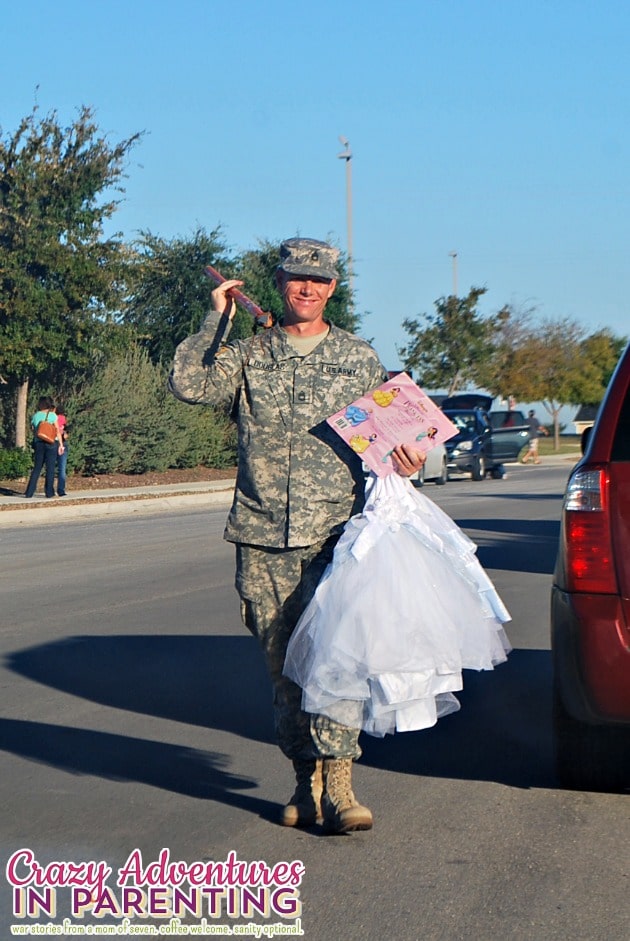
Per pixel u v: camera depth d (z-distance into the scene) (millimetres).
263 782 6391
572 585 5605
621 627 5508
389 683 5043
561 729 6074
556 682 5953
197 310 42781
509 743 7184
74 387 34719
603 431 5645
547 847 5387
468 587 5355
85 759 6848
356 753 5320
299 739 5570
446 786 6312
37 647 10188
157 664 9461
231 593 13195
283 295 5438
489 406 47219
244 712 7945
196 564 15898
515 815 5832
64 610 12141
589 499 5598
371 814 5539
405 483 5395
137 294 42281
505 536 19047
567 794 6172
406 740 7266
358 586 5070
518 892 4863
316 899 4805
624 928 4516
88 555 17188
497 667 9375
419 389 5414
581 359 67688
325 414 5391
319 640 5070
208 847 5422
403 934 4461
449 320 57969
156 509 27266
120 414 34656
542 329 68250
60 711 7988
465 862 5195
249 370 5422
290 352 5426
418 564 5152
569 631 5602
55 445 27969
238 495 5477
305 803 5645
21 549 18250
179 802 6055
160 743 7184
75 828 5691
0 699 8336
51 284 30891
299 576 5441
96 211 31266
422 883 4961
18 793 6219
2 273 29391
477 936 4438
